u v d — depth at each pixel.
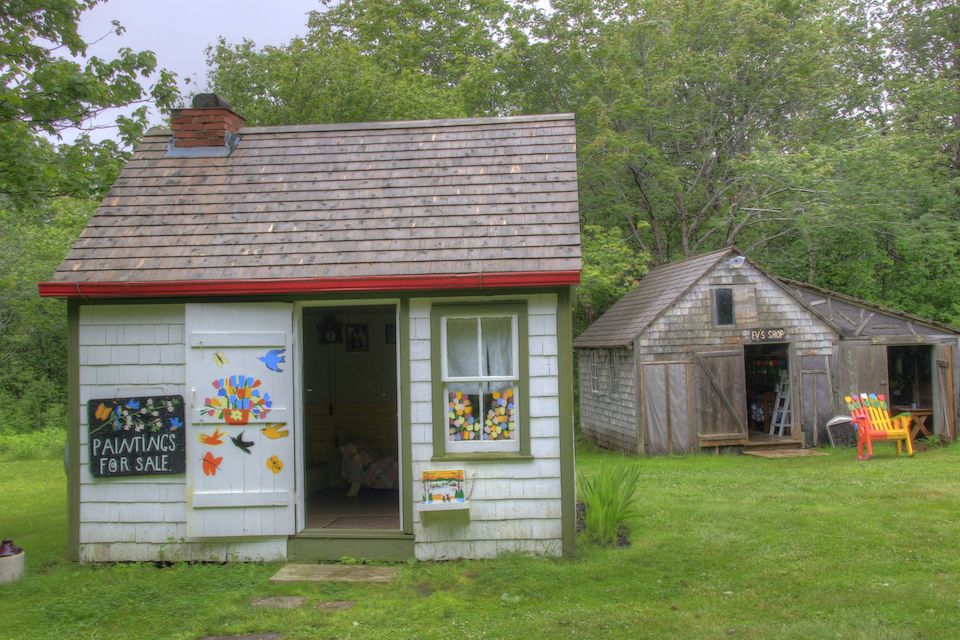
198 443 7.46
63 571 7.32
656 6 23.38
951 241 22.06
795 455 14.92
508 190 8.18
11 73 9.57
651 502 9.95
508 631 5.58
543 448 7.33
